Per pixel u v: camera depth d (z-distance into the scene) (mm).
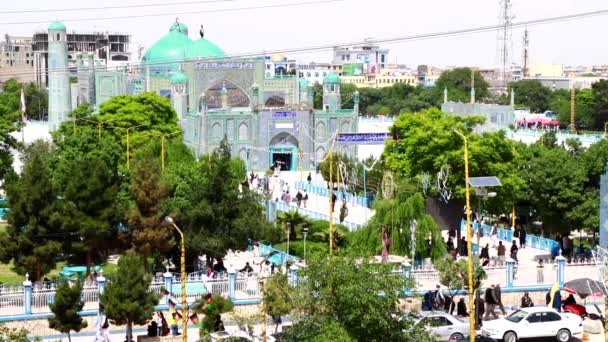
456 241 104000
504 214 117688
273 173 187375
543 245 102875
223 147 155000
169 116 163500
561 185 98875
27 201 81188
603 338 70250
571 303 76062
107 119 156000
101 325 67188
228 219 88125
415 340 56500
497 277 85250
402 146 113375
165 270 88312
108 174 84938
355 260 56688
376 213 95750
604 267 74812
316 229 106562
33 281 82000
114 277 67500
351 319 54969
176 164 98500
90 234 82750
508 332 67438
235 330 66562
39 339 57719
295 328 56156
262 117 199125
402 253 93000
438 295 74625
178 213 85562
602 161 99562
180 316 73188
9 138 131500
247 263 86438
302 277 60094
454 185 103875
